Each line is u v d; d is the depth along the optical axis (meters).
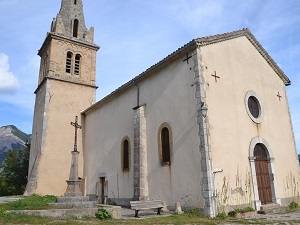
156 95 13.12
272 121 13.62
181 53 11.84
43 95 20.47
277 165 12.91
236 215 9.55
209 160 9.96
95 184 17.47
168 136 12.01
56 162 18.94
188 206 10.30
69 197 10.02
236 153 11.16
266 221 8.51
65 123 20.05
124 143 15.13
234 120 11.66
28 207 9.05
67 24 22.83
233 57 12.88
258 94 13.49
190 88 11.20
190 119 10.94
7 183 26.73
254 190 11.22
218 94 11.40
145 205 10.22
